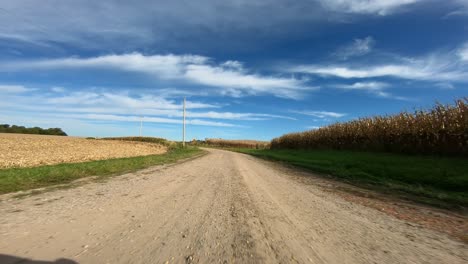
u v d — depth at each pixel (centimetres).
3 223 460
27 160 1695
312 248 402
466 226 577
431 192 967
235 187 972
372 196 911
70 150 2786
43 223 465
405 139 1939
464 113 1514
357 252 394
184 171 1466
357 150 2617
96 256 338
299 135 4297
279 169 1839
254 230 477
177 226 482
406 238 472
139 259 335
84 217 511
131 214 548
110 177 1131
